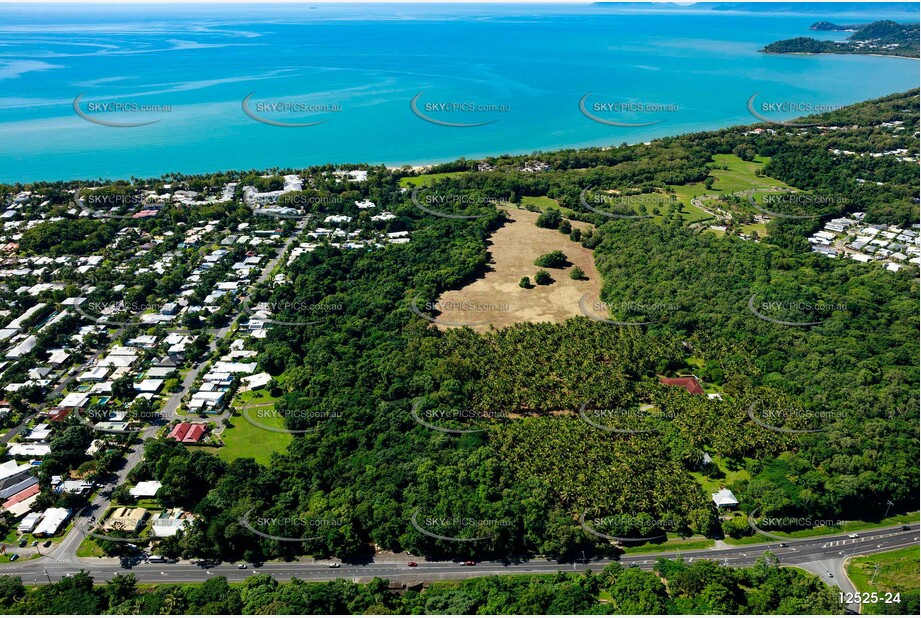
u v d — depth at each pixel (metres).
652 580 128.88
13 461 161.00
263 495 150.62
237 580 134.62
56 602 122.50
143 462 159.50
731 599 125.12
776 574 133.12
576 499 150.12
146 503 152.00
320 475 155.75
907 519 155.50
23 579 133.75
